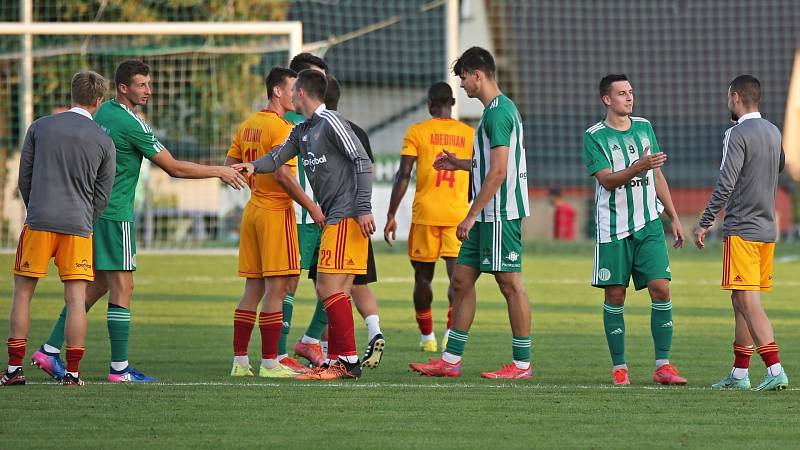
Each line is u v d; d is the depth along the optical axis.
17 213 71.44
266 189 25.72
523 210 26.12
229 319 38.78
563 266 65.25
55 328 24.84
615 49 113.81
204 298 45.91
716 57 113.56
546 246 82.00
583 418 20.47
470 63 26.31
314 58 28.67
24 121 59.59
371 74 99.62
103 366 27.53
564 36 113.69
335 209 25.30
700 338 34.38
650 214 25.39
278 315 25.88
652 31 114.38
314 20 96.62
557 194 105.69
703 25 114.44
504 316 40.41
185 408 21.09
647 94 114.12
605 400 22.50
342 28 98.94
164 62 73.12
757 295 24.22
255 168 25.06
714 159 110.81
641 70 114.06
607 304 25.61
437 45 101.75
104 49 70.12
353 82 99.19
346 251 25.20
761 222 24.20
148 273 58.12
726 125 112.25
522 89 111.75
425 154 33.34
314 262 29.75
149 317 39.22
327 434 18.83
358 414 20.64
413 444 18.12
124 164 24.67
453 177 33.12
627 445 18.22
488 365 28.70
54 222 23.11
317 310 28.94
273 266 25.59
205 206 80.81
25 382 24.16
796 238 99.44
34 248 23.20
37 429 19.05
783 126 109.88
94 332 34.62
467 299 26.62
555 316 40.44
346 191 25.25
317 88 25.19
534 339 33.97
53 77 71.25
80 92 23.47
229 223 80.19
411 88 100.25
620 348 25.39
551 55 112.81
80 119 23.39
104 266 24.53
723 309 43.09
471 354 30.80
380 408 21.30
